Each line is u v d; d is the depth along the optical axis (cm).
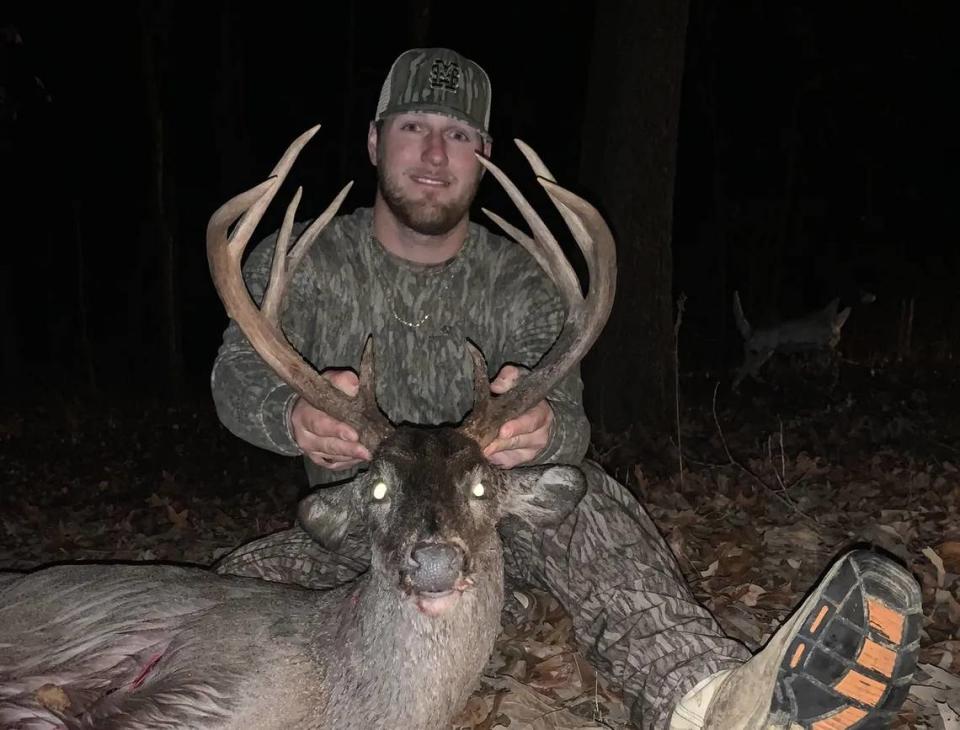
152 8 465
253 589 106
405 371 122
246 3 643
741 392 385
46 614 106
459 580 88
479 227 128
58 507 260
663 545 113
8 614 107
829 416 311
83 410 428
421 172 119
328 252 122
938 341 471
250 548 122
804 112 677
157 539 221
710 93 629
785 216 625
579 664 126
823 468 229
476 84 123
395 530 90
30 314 632
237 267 97
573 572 109
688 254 662
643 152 270
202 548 210
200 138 633
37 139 582
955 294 554
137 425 385
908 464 234
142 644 102
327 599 99
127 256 635
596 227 100
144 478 292
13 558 213
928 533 175
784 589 149
